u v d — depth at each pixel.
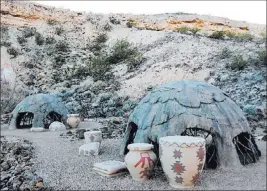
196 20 34.38
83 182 6.13
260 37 27.42
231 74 19.36
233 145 6.82
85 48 28.92
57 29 30.56
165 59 23.52
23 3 32.75
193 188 5.60
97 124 15.15
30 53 26.55
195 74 20.34
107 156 8.20
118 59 25.53
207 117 6.80
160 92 7.61
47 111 14.12
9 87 21.72
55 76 24.11
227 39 26.69
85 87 21.66
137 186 5.79
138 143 6.52
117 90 20.78
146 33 29.39
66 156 8.30
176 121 6.78
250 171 6.46
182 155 5.52
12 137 11.90
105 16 34.38
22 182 6.72
